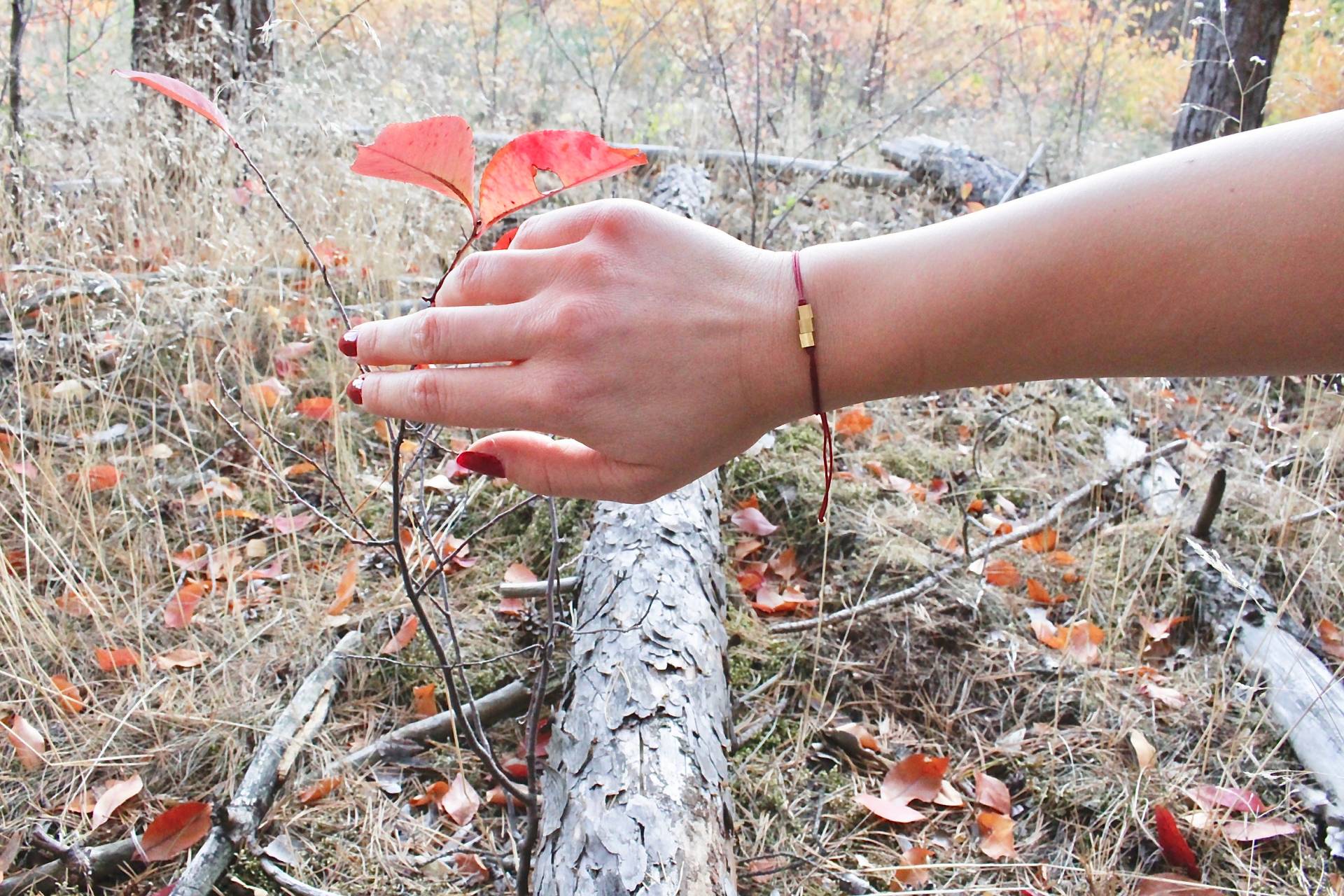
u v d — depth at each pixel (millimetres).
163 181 1222
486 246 1396
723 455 417
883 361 396
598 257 398
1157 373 380
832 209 1806
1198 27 1948
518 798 558
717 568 802
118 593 822
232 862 635
